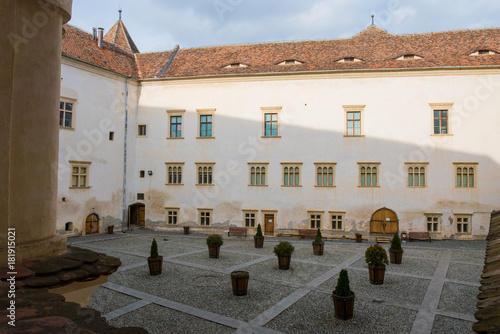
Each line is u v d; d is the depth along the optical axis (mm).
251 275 15969
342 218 28500
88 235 28016
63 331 2402
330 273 16516
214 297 12727
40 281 3656
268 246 24500
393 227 27766
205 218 30844
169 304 11922
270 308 11672
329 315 11125
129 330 2631
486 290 4668
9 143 3863
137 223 32719
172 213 31406
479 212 26781
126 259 19203
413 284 14641
